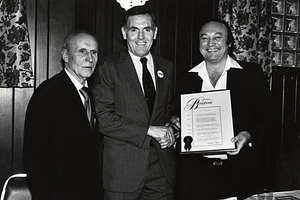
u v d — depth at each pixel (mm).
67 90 1633
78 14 2520
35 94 1613
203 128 1834
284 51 3146
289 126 3129
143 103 1887
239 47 2863
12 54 2256
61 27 2480
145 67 1968
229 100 1833
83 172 1616
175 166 2041
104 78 1899
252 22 2895
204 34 1951
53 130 1569
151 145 1933
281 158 2441
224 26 1956
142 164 1872
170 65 2092
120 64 1929
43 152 1529
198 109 1863
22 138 2443
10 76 2266
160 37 2764
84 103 1732
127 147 1883
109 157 1899
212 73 2023
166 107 2098
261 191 1468
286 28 3137
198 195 1945
